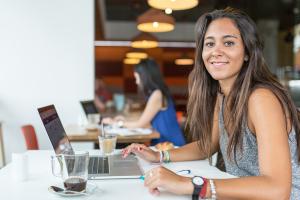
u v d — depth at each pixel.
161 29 4.16
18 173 1.31
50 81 4.03
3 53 3.96
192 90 1.63
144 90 3.33
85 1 4.03
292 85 7.80
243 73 1.36
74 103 4.07
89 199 1.12
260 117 1.23
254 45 1.35
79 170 1.17
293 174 1.37
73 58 4.05
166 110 3.24
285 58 8.88
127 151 1.62
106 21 9.25
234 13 1.38
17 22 3.95
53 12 3.99
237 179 1.14
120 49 10.47
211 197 1.11
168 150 1.64
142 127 3.28
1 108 3.99
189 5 3.12
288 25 8.76
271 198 1.10
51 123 1.53
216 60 1.36
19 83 4.00
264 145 1.19
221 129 1.49
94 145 3.61
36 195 1.15
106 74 10.63
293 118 1.32
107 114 6.14
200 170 1.49
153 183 1.15
